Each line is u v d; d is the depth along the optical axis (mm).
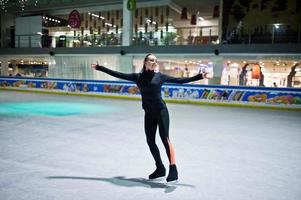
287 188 3662
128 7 19641
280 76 17062
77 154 5043
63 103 13898
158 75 3621
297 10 17594
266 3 18266
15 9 25484
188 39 19891
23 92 19953
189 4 21812
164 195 3340
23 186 3529
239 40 17484
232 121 9641
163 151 5391
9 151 5145
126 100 16406
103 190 3449
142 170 4234
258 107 14211
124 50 19219
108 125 8133
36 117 9320
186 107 13961
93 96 18078
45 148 5410
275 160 4980
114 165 4453
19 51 22609
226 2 19172
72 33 26250
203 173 4180
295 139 6875
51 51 21391
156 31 21750
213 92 15109
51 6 24000
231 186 3682
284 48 15297
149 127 3701
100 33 24906
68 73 21328
